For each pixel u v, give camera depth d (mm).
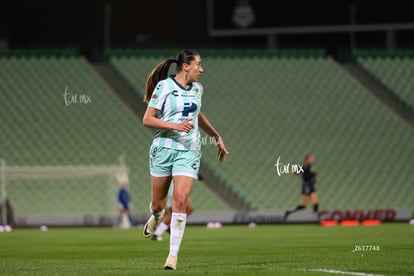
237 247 41156
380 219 85875
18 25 107438
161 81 26094
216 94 105375
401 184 96250
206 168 94875
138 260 31844
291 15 99875
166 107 25969
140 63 108000
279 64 111312
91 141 96438
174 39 109250
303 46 114938
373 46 114812
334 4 99688
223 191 92500
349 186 95188
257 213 84375
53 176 90375
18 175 86750
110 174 90750
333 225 77125
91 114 100375
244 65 110375
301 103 105375
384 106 106125
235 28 100250
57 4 107875
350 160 98188
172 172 25594
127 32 108938
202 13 109250
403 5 99625
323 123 102750
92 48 109750
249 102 104875
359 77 112188
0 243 48656
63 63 106938
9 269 27453
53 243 48250
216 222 84000
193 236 55594
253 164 96500
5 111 99125
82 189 91062
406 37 113625
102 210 89375
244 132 100375
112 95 103312
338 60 115125
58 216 83125
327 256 32125
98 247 43062
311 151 98750
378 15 99750
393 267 25922
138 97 104000
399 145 100625
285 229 67625
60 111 100188
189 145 25547
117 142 96688
